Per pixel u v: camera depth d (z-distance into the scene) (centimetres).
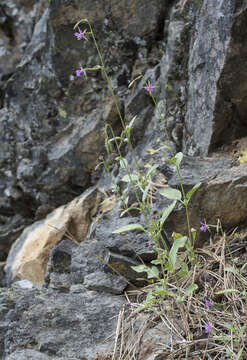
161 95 293
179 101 282
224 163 238
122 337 186
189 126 275
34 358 179
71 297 215
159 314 190
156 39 303
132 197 254
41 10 377
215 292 194
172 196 186
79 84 323
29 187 352
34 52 348
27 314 203
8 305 210
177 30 277
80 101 325
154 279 218
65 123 334
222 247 211
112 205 293
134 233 232
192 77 270
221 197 218
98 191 317
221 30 240
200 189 218
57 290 229
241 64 238
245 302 186
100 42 311
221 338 164
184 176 226
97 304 209
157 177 257
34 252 307
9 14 385
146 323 189
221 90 246
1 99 380
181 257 219
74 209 314
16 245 328
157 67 299
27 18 385
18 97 355
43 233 313
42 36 351
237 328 175
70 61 319
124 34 305
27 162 349
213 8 248
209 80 253
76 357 182
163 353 169
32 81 347
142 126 305
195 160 242
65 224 309
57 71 324
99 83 318
